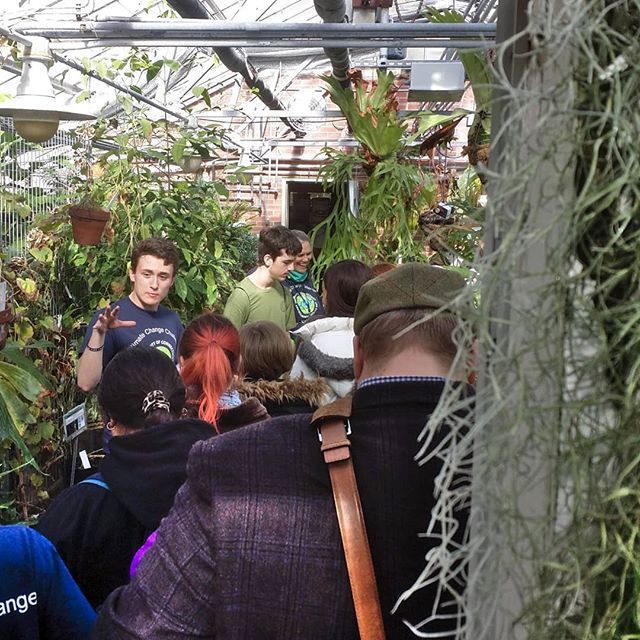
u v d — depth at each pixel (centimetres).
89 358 337
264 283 443
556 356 62
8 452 409
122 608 115
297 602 105
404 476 108
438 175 568
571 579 65
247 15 691
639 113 63
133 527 171
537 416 65
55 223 471
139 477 170
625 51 61
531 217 62
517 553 65
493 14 482
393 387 114
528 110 63
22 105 347
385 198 546
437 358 117
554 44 58
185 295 521
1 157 436
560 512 67
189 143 591
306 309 482
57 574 151
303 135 962
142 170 596
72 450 467
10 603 144
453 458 67
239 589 106
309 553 106
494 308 71
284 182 995
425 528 107
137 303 367
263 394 253
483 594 70
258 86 682
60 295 508
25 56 353
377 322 118
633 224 63
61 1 458
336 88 571
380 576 106
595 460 65
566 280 61
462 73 509
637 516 62
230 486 110
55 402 470
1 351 323
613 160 63
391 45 376
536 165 60
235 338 229
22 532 149
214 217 616
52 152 511
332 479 107
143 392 180
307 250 486
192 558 110
